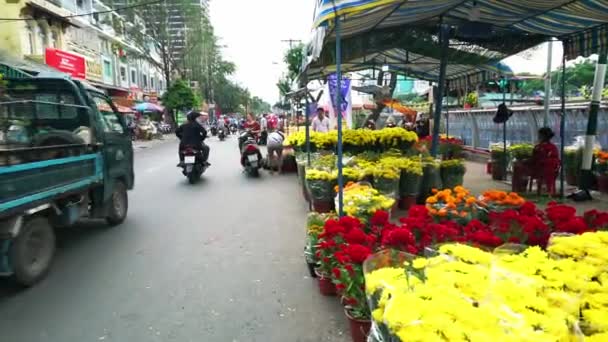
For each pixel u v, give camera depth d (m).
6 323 3.41
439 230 3.01
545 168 7.31
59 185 4.67
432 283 1.86
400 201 6.89
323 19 3.67
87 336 3.20
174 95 34.72
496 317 1.61
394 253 2.43
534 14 5.85
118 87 30.39
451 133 16.25
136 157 17.02
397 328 1.60
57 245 5.45
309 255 4.20
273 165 11.88
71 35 23.55
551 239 2.62
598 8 5.31
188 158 10.12
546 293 1.90
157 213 7.22
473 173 10.59
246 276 4.33
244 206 7.64
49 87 6.00
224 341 3.12
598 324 1.74
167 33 33.47
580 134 9.34
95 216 5.91
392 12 5.09
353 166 6.61
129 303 3.75
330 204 6.41
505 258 2.21
